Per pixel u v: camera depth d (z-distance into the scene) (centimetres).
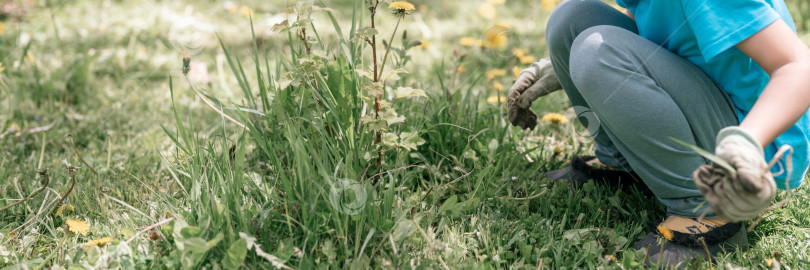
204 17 416
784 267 145
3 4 412
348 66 161
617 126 143
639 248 153
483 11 418
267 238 141
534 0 475
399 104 212
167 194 173
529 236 157
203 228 133
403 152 185
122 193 185
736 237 150
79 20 412
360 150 158
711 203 108
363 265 136
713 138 145
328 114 161
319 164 142
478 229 160
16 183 179
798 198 172
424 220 159
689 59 145
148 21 410
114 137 241
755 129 117
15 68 300
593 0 159
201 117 261
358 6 415
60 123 252
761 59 123
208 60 337
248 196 156
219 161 161
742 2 124
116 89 298
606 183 184
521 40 365
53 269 133
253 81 303
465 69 292
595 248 148
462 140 200
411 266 139
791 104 117
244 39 379
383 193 158
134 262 138
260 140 161
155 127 251
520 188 183
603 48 139
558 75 166
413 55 343
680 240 148
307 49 163
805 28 351
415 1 468
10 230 164
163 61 333
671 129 139
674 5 138
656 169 147
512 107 180
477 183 170
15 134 235
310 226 143
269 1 469
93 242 141
